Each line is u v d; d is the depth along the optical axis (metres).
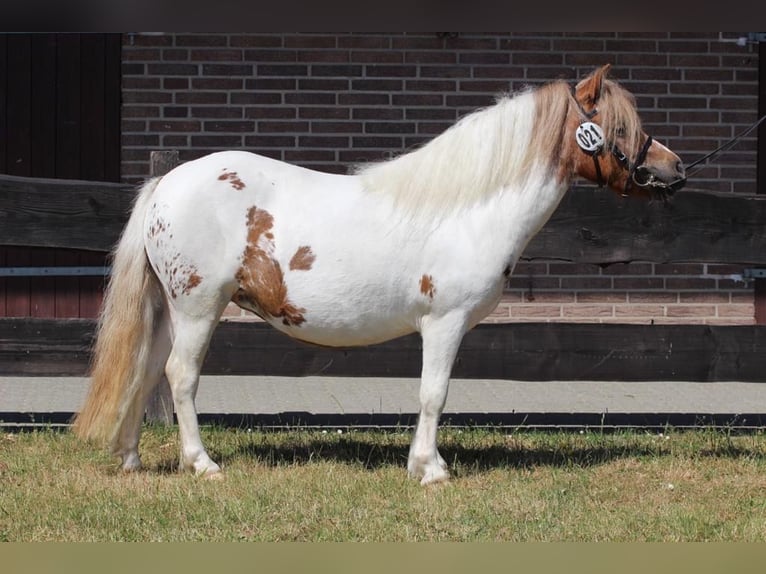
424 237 5.15
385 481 5.41
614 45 9.12
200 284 5.21
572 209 6.34
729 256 6.40
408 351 6.52
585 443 6.47
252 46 9.03
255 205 5.24
